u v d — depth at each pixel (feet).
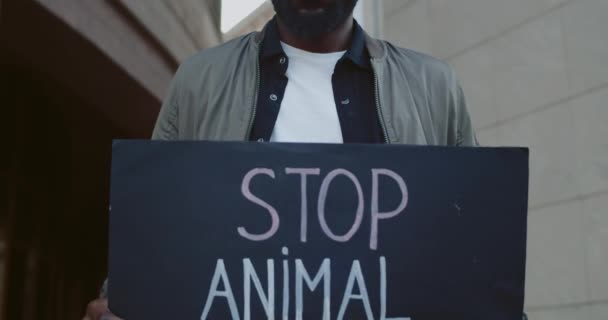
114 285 5.37
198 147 5.58
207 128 6.57
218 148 5.59
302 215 5.55
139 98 33.58
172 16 35.04
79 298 47.26
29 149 38.93
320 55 6.65
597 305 25.30
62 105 39.50
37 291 40.27
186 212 5.49
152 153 5.54
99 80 31.55
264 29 6.88
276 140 6.37
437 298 5.47
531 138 28.66
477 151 5.68
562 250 26.76
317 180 5.61
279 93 6.53
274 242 5.49
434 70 6.97
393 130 6.43
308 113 6.47
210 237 5.47
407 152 5.67
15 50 29.63
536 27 28.89
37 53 29.14
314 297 5.43
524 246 5.57
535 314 27.32
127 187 5.49
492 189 5.64
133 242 5.43
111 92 32.94
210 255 5.45
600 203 25.76
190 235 5.47
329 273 5.47
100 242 50.70
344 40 6.69
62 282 44.27
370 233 5.55
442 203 5.61
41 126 39.55
